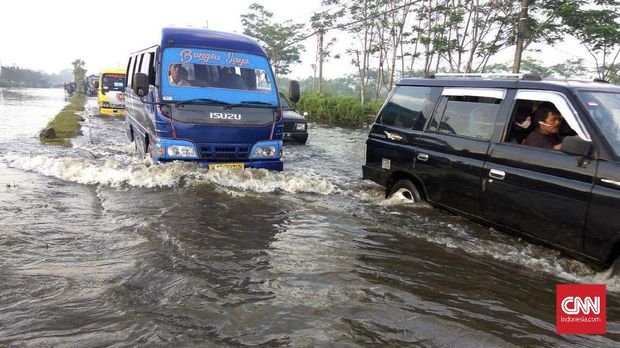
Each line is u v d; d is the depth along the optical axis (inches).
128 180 273.6
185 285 139.7
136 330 112.8
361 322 122.6
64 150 410.0
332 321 122.0
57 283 137.6
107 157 385.7
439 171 214.2
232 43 299.1
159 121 267.7
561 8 649.0
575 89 168.7
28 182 272.4
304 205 246.4
